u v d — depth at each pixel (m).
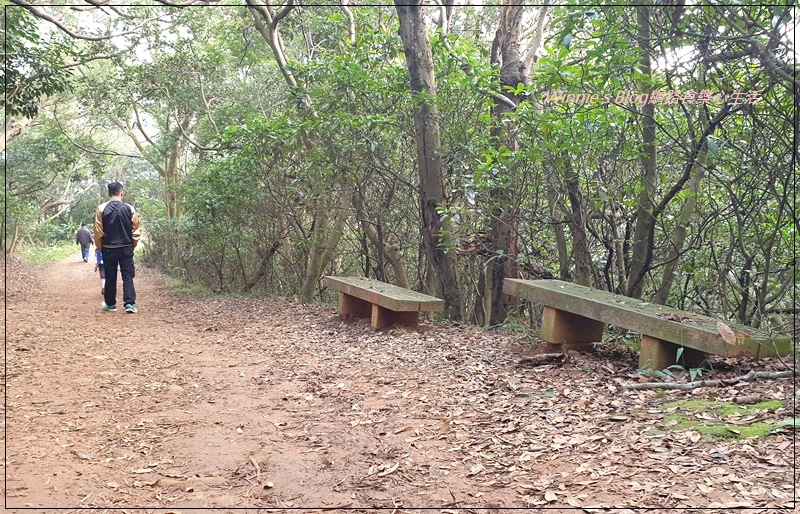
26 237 32.09
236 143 11.49
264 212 11.86
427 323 7.51
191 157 27.41
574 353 5.25
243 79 18.30
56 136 21.47
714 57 5.12
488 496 2.88
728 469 2.77
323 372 5.43
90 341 6.91
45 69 10.66
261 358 6.20
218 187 11.84
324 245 11.25
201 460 3.51
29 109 10.84
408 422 3.96
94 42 16.11
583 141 5.81
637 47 5.47
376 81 8.65
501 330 7.27
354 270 13.62
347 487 3.11
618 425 3.51
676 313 4.65
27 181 20.75
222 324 8.51
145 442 3.79
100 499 3.00
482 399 4.30
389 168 9.12
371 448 3.59
